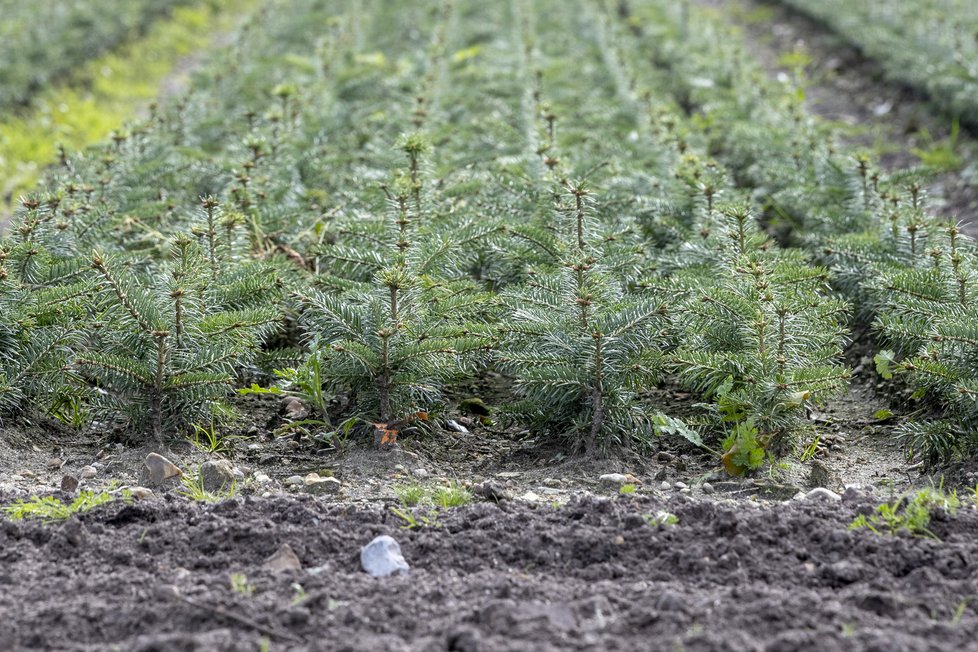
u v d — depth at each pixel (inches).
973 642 173.8
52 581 200.4
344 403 320.8
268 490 267.4
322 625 183.2
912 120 717.9
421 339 297.9
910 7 911.7
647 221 430.0
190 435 300.8
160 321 285.9
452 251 358.6
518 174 443.8
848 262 387.2
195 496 253.8
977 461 284.0
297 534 218.1
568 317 297.3
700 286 315.0
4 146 726.5
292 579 199.5
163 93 971.9
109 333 297.3
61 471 280.2
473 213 391.9
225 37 1285.7
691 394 332.8
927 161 627.2
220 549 215.0
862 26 920.9
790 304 297.3
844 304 327.6
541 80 628.1
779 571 203.8
